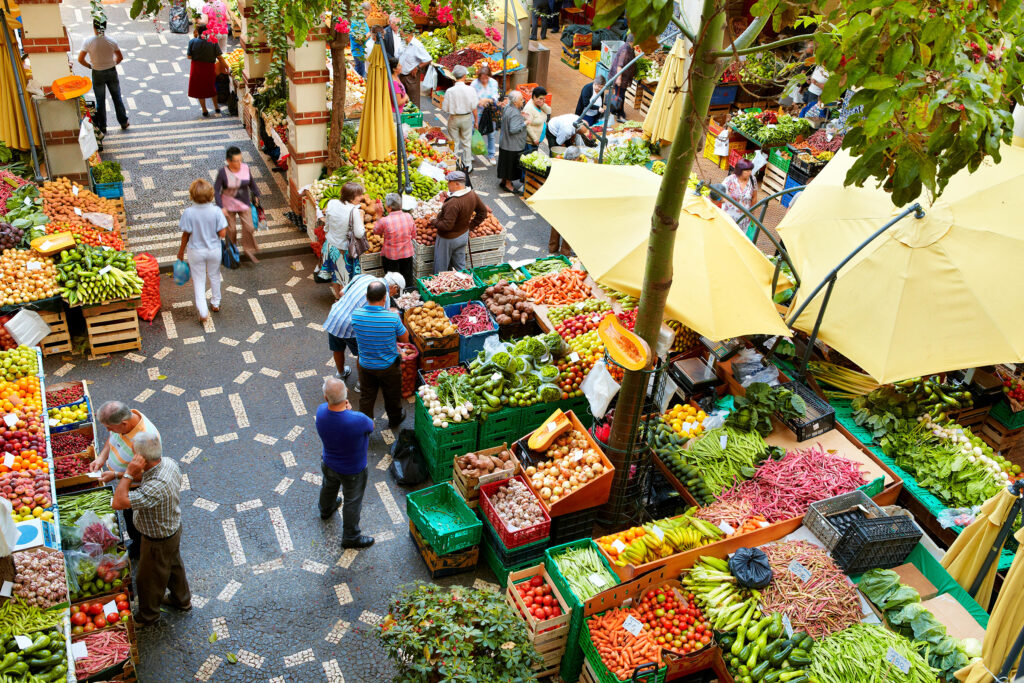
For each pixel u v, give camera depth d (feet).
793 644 19.88
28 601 18.71
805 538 22.99
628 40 51.83
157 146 47.88
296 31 31.12
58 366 31.50
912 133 15.58
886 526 22.06
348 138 41.96
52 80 37.76
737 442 25.85
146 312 34.12
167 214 41.29
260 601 23.39
